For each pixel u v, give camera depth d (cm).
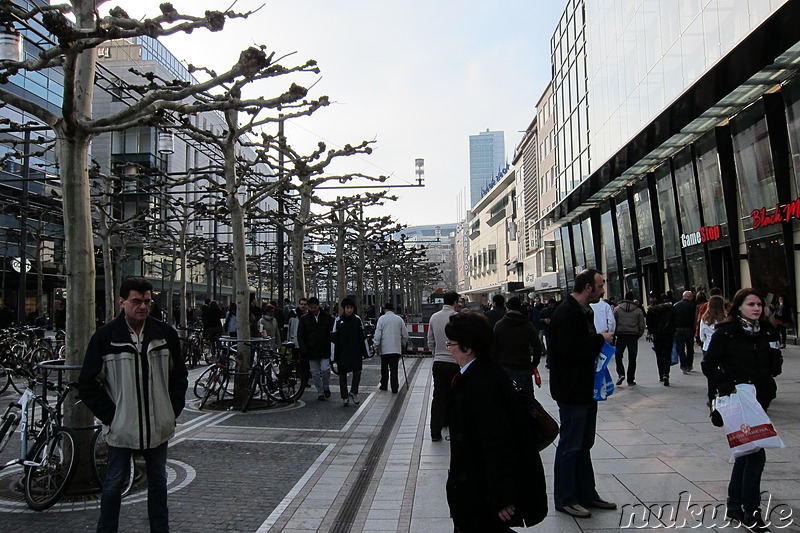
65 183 593
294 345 1182
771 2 1542
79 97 611
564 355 466
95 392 416
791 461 586
